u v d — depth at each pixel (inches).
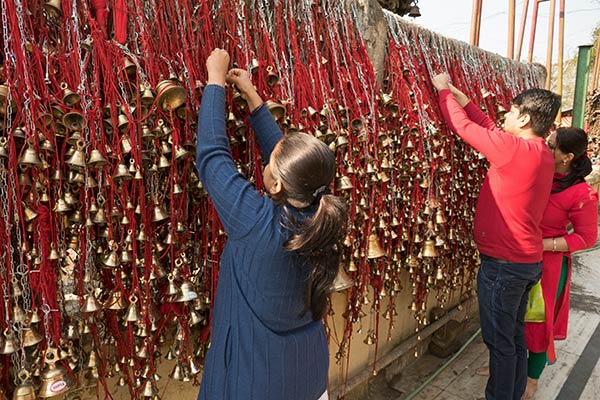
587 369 111.4
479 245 83.7
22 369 41.1
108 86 44.4
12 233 42.9
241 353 42.6
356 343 93.0
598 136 321.7
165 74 49.8
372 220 74.7
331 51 72.3
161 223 52.7
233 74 52.5
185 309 53.6
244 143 58.9
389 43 83.9
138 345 51.2
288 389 43.1
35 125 39.3
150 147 48.8
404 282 104.4
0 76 39.8
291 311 42.9
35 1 42.5
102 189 45.8
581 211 88.0
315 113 63.4
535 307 92.0
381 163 74.6
